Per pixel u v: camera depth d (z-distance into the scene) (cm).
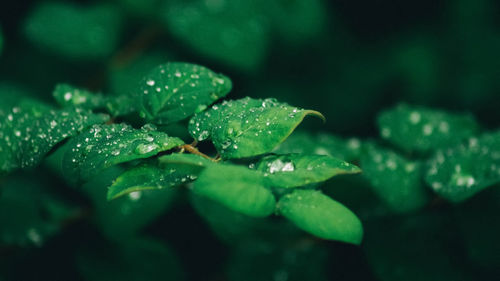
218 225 41
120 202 41
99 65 66
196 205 41
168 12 60
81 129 32
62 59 67
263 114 30
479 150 36
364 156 37
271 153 31
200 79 33
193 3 61
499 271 36
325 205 29
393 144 41
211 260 48
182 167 29
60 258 41
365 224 38
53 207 42
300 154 30
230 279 40
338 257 40
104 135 31
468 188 35
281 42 81
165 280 41
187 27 59
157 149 30
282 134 30
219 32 60
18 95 61
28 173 45
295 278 40
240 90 77
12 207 41
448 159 36
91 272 41
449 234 37
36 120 32
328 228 28
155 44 64
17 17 77
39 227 41
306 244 41
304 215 29
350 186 39
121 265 41
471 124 42
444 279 36
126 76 62
